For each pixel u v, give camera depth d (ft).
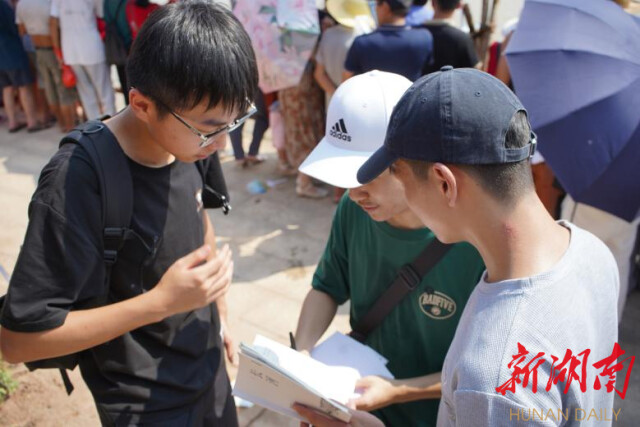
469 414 2.81
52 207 4.05
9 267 12.41
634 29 7.61
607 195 7.32
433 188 3.08
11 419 8.43
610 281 3.28
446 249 4.73
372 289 5.40
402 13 11.18
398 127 3.09
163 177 4.73
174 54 3.84
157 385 5.13
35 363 4.77
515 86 8.22
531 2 8.77
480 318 2.99
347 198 5.45
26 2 17.75
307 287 11.72
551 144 7.59
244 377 4.67
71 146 4.24
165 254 4.87
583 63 7.61
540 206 3.07
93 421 8.44
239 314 10.91
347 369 5.04
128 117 4.51
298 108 14.60
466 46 11.52
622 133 7.16
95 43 17.52
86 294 4.39
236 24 4.12
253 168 17.24
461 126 2.84
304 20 12.59
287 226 14.10
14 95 20.43
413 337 5.27
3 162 17.97
